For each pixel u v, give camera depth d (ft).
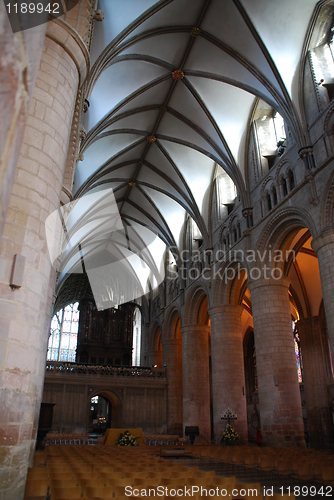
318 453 41.34
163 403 107.86
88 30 32.83
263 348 60.03
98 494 18.90
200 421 88.94
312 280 86.12
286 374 57.26
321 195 51.11
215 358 77.36
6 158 3.83
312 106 55.72
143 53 65.16
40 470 22.95
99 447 55.67
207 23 62.13
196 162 88.94
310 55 57.47
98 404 159.02
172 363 111.86
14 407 18.22
